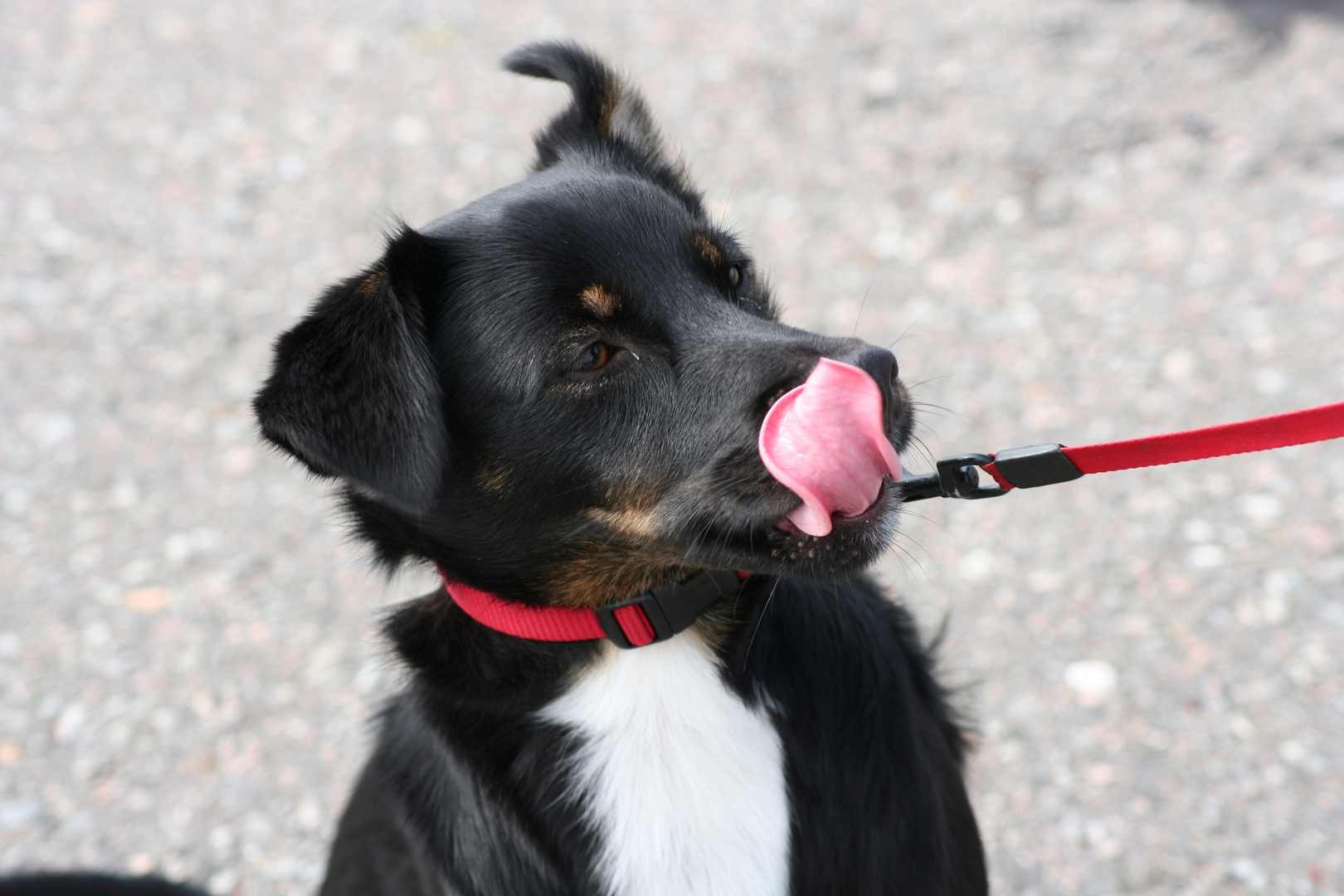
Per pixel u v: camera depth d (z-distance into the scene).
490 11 9.29
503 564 2.74
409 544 2.83
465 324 2.66
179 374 6.40
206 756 4.49
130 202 7.64
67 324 6.75
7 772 4.44
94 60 9.04
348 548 5.34
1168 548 4.87
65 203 7.66
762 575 2.81
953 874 2.99
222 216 7.48
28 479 5.82
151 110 8.48
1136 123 7.27
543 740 2.81
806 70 8.12
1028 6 8.41
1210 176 6.86
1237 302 6.04
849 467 2.22
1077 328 6.02
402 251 2.61
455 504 2.71
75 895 3.40
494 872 2.76
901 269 6.51
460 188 7.46
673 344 2.67
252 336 6.60
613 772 2.80
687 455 2.58
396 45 8.98
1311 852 3.74
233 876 4.05
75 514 5.61
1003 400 5.64
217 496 5.68
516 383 2.62
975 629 4.63
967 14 8.45
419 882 3.00
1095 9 8.24
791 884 2.75
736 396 2.54
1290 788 3.95
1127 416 5.47
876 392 2.22
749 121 7.69
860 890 2.73
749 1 8.98
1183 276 6.25
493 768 2.79
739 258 3.05
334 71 8.75
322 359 2.46
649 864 2.79
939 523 5.12
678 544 2.62
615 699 2.81
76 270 7.13
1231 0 8.05
